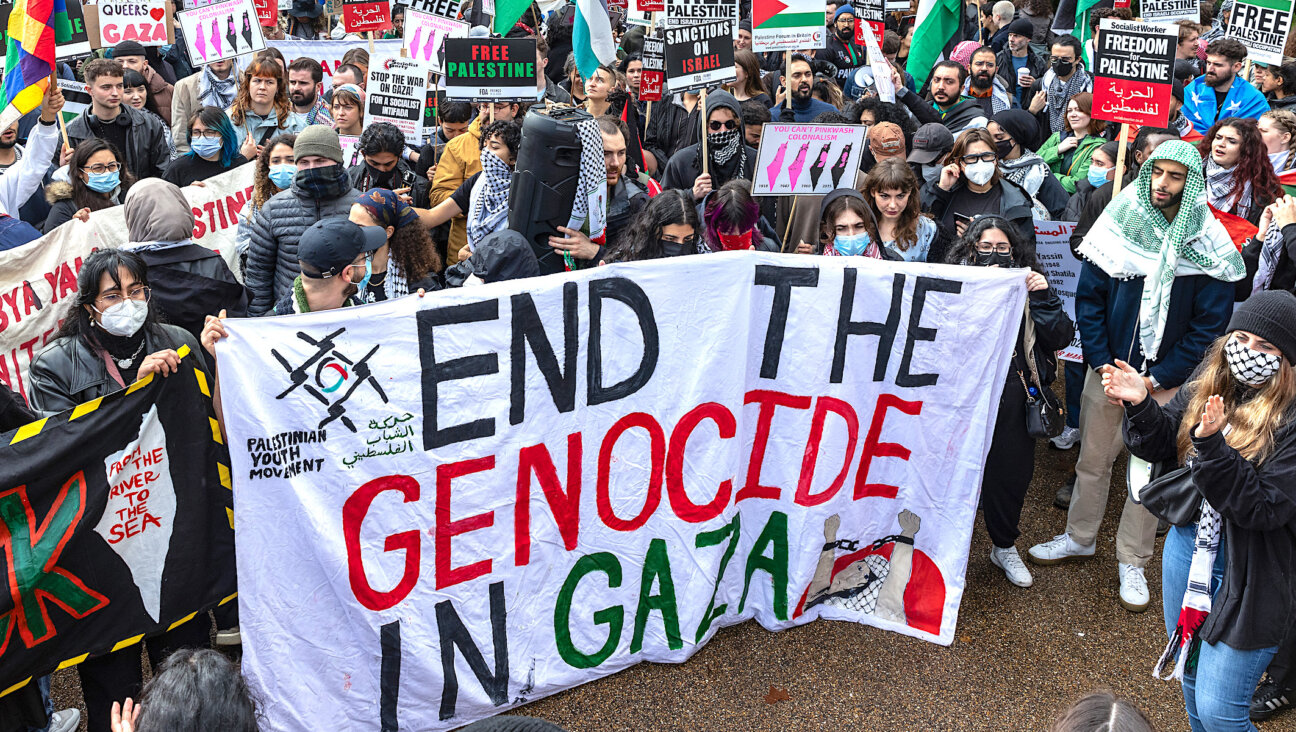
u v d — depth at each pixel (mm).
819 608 4559
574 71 8602
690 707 4004
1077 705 2199
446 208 6062
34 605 3133
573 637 4023
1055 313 4547
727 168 6523
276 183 5551
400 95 7289
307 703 3561
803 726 3934
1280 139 6117
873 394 4332
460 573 3725
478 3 9750
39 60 5656
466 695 3797
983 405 4359
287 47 10398
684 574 4176
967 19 13055
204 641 3660
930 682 4230
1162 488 3436
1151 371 4832
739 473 4320
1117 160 5738
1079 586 5008
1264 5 8492
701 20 6578
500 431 3697
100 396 3322
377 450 3502
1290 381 3115
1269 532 3160
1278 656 3758
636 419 3943
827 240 5016
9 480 3016
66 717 3871
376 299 4410
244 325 3264
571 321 3752
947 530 4469
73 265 5223
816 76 8859
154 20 8039
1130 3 11242
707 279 3963
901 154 6469
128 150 7152
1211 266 4578
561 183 4609
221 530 3459
